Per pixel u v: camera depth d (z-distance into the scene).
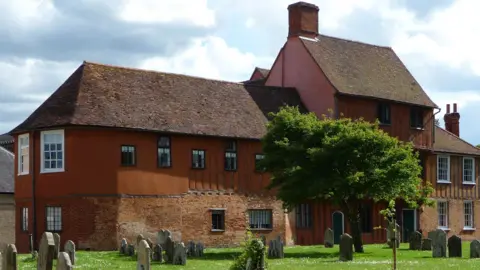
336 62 51.75
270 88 50.59
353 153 36.09
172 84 45.59
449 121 63.62
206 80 47.81
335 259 34.06
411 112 54.19
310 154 36.59
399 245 44.41
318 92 50.19
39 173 40.69
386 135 37.25
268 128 39.69
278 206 46.94
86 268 28.84
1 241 49.41
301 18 52.22
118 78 43.12
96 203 39.47
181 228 42.44
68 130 39.59
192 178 43.28
